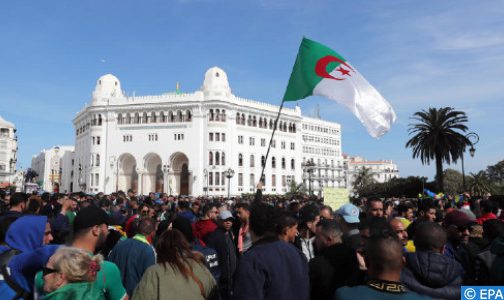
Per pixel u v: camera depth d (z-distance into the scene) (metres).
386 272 4.32
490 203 11.09
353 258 6.32
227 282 8.61
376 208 10.93
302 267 5.72
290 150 108.25
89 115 102.06
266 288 5.33
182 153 94.19
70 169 129.00
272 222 5.80
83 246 5.76
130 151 96.38
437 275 5.25
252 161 98.12
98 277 5.29
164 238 5.61
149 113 96.19
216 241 8.95
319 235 6.81
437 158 58.22
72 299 4.74
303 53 11.66
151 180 98.19
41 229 6.48
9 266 5.78
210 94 93.62
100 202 19.27
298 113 112.19
